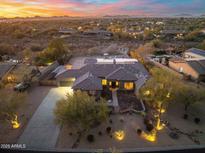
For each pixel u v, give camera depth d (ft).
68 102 93.71
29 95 141.08
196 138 93.35
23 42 380.37
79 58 253.03
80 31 552.41
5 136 93.66
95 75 151.12
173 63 205.57
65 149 80.12
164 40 391.04
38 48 300.40
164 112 117.70
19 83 154.10
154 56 244.22
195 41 376.48
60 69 188.34
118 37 435.94
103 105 96.78
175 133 95.14
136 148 80.84
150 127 97.86
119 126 102.37
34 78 162.91
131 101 129.49
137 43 369.30
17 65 208.74
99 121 93.61
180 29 526.57
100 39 425.69
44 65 214.90
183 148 80.79
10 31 533.14
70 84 158.61
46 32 527.81
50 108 121.70
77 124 89.25
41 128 100.78
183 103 117.70
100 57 244.01
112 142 89.45
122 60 197.16
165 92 107.55
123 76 143.95
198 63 182.70
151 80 117.80
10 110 97.35
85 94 100.48
